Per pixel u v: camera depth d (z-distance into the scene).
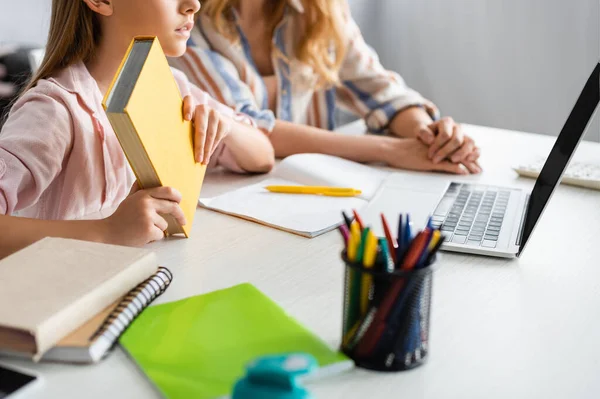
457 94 2.48
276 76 1.65
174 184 0.90
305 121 1.72
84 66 1.12
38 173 0.99
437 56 2.49
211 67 1.46
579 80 2.24
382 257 0.59
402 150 1.27
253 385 0.51
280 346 0.63
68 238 0.82
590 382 0.62
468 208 1.03
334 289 0.78
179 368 0.60
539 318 0.73
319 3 1.56
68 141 1.07
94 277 0.68
